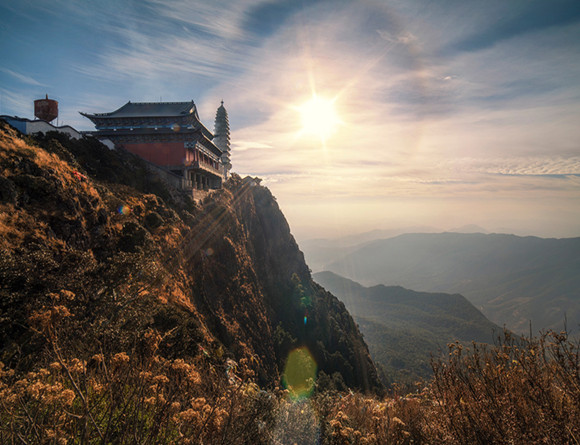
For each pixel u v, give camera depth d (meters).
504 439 3.32
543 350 3.62
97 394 3.14
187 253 35.44
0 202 16.75
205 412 3.18
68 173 23.23
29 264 10.59
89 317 10.10
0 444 2.55
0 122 26.45
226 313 40.56
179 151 49.91
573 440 2.96
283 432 4.61
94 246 21.45
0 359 5.42
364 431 4.57
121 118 49.75
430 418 4.64
